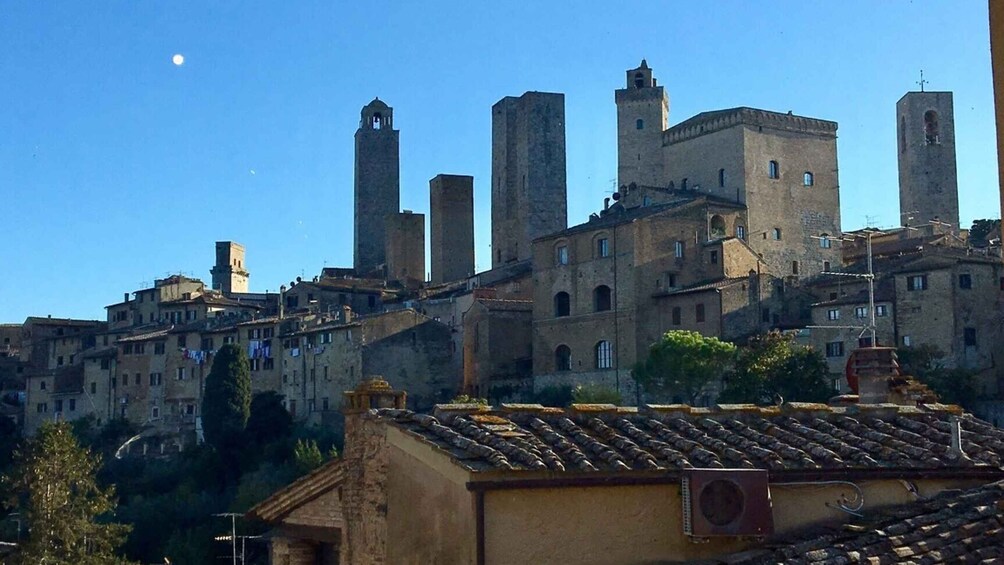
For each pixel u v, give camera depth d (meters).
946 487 18.17
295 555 21.33
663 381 111.31
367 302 172.38
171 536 94.94
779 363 101.81
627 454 17.14
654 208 132.38
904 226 163.75
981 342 109.75
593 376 127.44
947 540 15.70
